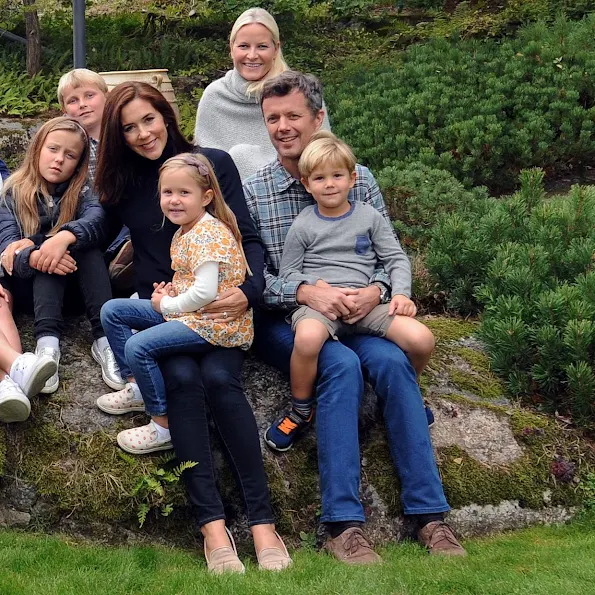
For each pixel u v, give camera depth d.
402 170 6.06
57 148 3.92
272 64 4.62
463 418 3.87
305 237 3.68
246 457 3.24
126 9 10.74
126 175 3.63
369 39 10.10
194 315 3.35
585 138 6.78
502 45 8.20
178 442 3.23
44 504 3.33
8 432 3.42
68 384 3.68
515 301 4.24
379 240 3.71
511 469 3.67
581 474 3.75
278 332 3.68
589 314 4.00
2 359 3.48
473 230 5.11
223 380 3.29
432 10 10.57
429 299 4.96
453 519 3.52
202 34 10.14
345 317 3.52
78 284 3.99
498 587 2.83
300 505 3.47
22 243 3.80
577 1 9.54
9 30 9.10
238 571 2.98
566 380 4.00
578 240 4.64
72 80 4.52
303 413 3.53
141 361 3.28
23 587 2.77
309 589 2.80
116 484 3.31
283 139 3.72
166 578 2.92
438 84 7.27
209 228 3.36
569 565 3.02
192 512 3.38
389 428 3.47
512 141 6.68
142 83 3.57
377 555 3.18
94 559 3.07
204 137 4.73
